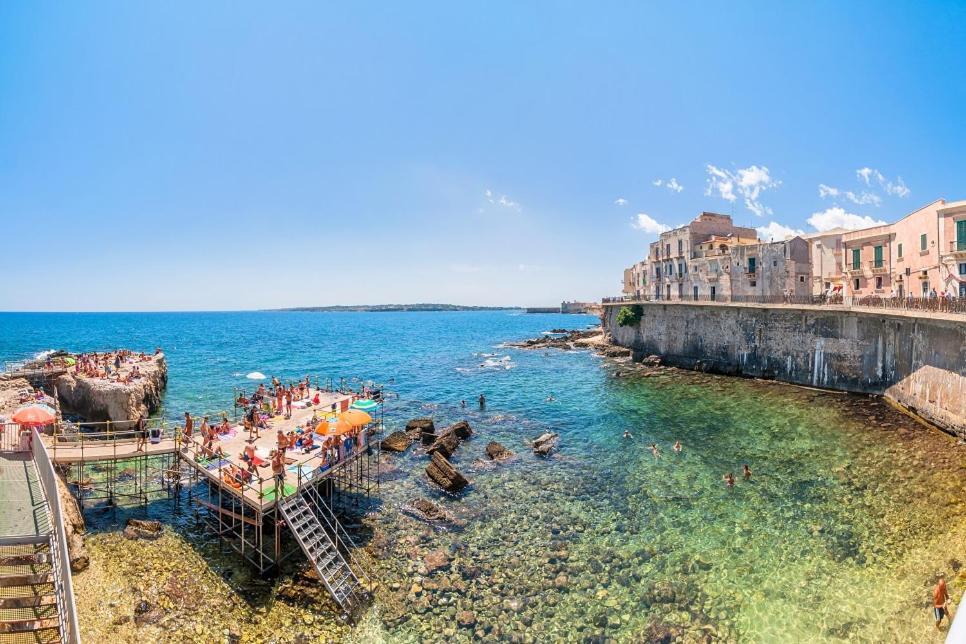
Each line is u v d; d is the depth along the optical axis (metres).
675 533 19.84
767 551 18.28
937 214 40.31
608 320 82.31
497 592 16.31
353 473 26.30
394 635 14.30
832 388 44.62
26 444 21.55
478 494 23.95
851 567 16.98
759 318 51.84
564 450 30.55
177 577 16.05
